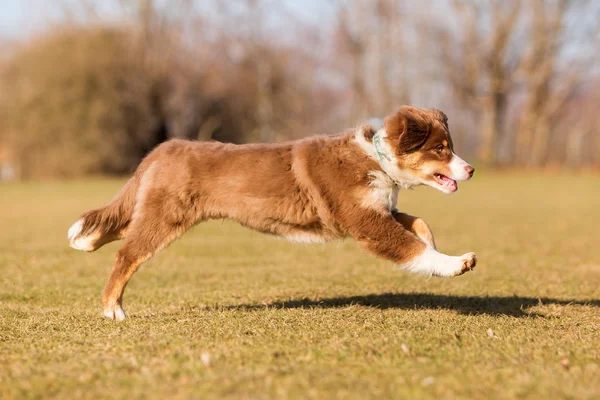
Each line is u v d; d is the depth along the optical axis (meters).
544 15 49.66
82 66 46.91
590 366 4.99
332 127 66.50
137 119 49.31
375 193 6.83
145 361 5.11
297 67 60.62
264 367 4.89
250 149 7.03
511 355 5.32
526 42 50.62
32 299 8.52
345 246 14.09
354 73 59.19
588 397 4.25
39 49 47.97
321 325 6.46
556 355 5.34
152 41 51.41
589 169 52.41
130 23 50.72
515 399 4.24
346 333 6.07
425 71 54.22
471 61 50.56
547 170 51.41
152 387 4.47
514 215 21.09
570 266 11.31
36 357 5.35
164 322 6.72
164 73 50.91
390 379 4.62
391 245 6.73
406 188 7.13
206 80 53.38
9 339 6.07
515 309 7.71
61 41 48.12
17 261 12.06
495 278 10.11
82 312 7.50
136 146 50.00
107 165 48.62
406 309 7.64
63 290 9.13
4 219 20.47
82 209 23.77
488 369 4.89
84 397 4.34
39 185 40.09
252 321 6.65
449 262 6.51
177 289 9.29
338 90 66.06
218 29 55.34
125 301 8.38
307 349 5.45
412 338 5.80
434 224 18.50
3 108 48.03
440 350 5.45
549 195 30.31
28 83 47.66
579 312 7.50
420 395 4.28
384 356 5.23
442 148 6.96
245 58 56.91
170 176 6.89
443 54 51.75
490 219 19.83
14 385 4.58
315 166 6.87
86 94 47.25
